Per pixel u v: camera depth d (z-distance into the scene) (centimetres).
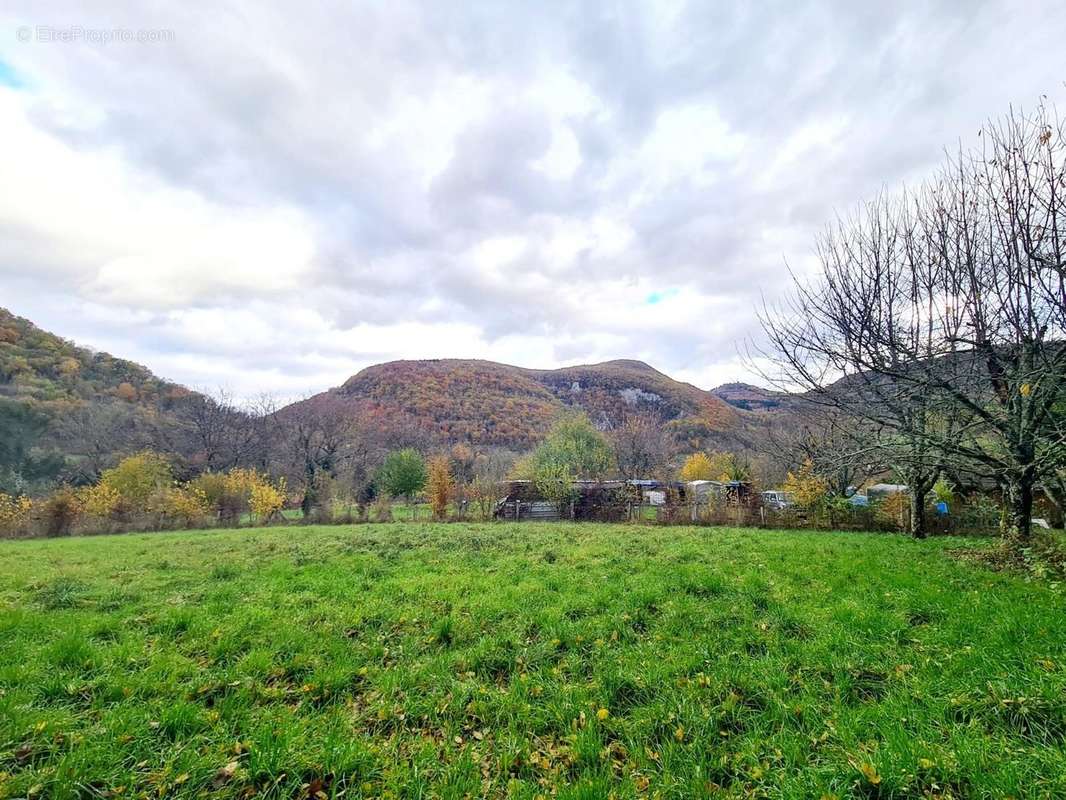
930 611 592
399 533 1747
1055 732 334
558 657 520
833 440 2011
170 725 371
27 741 339
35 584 851
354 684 461
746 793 307
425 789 318
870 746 334
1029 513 965
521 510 2794
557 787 313
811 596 685
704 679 446
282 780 321
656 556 1074
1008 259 848
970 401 905
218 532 2175
